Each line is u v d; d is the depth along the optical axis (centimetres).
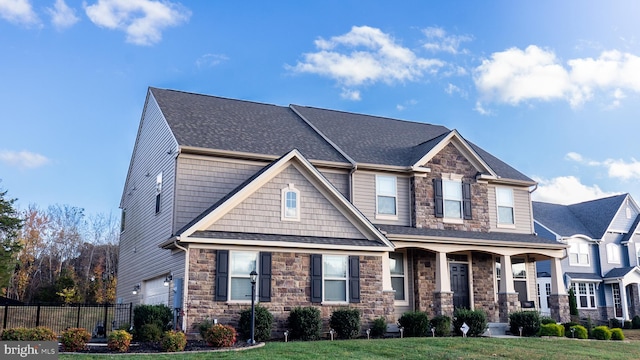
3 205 3366
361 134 2514
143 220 2302
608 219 3997
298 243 1766
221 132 2097
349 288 1833
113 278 5162
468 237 2169
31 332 1339
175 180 1906
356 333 1748
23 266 5019
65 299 4244
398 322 1898
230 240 1673
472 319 1952
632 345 1817
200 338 1559
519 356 1423
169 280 1792
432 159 2306
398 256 2200
